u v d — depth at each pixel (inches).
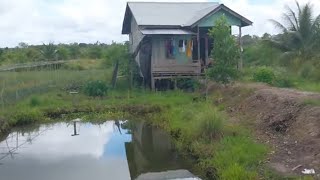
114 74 1068.5
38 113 786.2
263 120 557.6
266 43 1144.8
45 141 642.2
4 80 828.6
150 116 783.1
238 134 510.3
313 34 1075.3
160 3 1147.9
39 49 1872.5
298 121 491.5
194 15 1056.2
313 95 578.6
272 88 712.4
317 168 366.6
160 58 1000.9
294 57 1013.2
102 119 796.6
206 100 780.6
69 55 1961.1
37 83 965.8
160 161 506.6
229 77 813.9
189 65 967.6
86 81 1057.5
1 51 1755.7
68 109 832.3
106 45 2272.4
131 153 557.0
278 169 378.0
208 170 427.5
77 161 520.1
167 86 990.4
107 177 452.1
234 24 1001.5
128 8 1161.4
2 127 681.6
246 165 398.3
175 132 606.2
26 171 477.4
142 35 997.8
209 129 514.0
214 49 813.9
